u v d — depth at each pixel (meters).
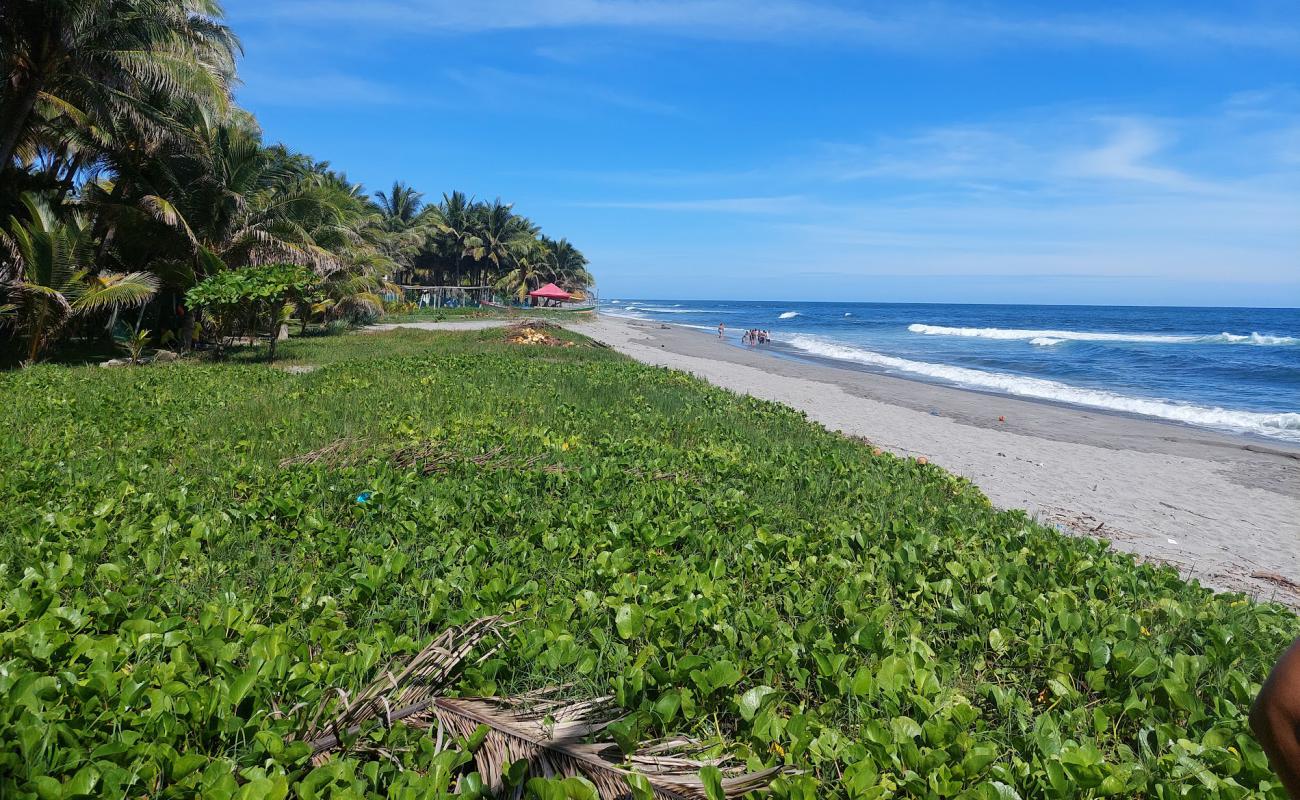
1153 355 44.34
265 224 26.41
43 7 18.75
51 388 14.38
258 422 11.28
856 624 4.49
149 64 20.34
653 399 15.94
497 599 4.66
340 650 4.02
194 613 4.48
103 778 2.64
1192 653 4.66
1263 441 18.36
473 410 13.00
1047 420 20.30
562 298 78.81
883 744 3.29
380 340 33.72
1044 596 5.22
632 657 4.11
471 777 2.86
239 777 2.81
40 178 25.19
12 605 4.06
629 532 6.20
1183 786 3.12
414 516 6.49
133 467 7.88
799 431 13.90
